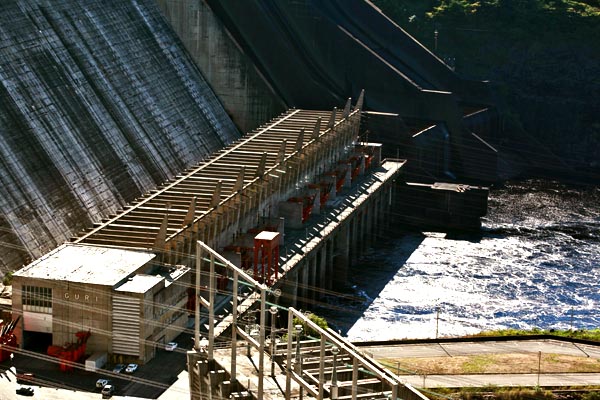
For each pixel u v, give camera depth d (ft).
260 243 549.54
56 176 614.34
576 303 650.84
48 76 655.76
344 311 627.46
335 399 337.11
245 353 409.28
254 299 533.96
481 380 478.59
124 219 543.80
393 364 488.02
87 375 448.65
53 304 459.32
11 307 479.41
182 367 459.32
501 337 531.91
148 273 488.85
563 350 519.60
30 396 427.33
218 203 559.79
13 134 604.49
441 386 469.16
